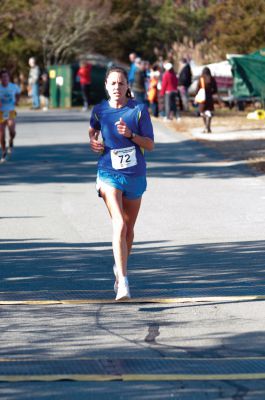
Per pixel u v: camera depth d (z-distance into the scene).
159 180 37.84
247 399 11.71
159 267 21.28
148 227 26.98
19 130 62.91
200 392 12.01
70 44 114.50
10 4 110.31
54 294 18.39
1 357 13.79
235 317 16.48
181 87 77.69
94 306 17.36
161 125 64.81
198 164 43.19
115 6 129.50
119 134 17.55
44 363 13.41
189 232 26.14
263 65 74.50
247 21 91.06
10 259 22.34
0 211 30.19
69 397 11.77
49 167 42.31
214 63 92.31
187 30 144.12
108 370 13.04
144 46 135.50
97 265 21.58
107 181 17.66
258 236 25.50
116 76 17.56
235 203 31.73
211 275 20.30
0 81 44.97
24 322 16.11
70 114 81.94
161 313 16.78
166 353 14.08
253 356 13.90
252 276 20.16
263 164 41.97
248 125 63.12
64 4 111.88
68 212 29.89
